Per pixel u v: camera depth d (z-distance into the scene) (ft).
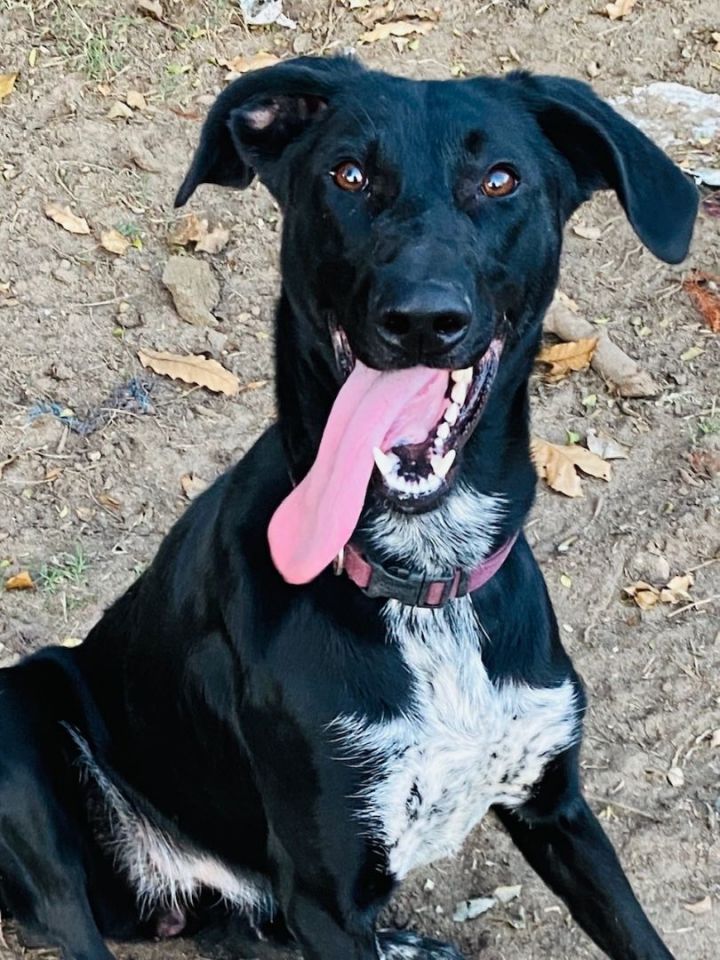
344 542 3.69
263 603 3.87
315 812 3.88
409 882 4.53
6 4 6.48
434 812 3.97
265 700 3.87
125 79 6.40
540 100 3.90
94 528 5.23
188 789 4.17
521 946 4.42
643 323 5.80
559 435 5.50
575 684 4.06
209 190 6.03
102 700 4.34
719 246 5.98
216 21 6.67
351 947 3.96
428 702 3.88
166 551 4.17
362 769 3.85
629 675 4.92
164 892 4.37
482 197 3.78
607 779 4.71
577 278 5.92
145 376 5.58
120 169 6.07
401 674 3.86
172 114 6.30
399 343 3.64
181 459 5.41
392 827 3.92
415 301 3.59
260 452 4.01
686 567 5.16
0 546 5.16
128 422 5.46
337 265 3.78
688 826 4.61
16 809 4.16
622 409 5.55
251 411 5.55
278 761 3.88
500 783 4.01
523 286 3.85
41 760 4.19
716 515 5.25
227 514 3.99
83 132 6.14
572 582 5.13
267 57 6.63
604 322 5.80
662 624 5.02
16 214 5.87
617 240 6.00
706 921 4.45
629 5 6.86
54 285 5.75
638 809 4.65
